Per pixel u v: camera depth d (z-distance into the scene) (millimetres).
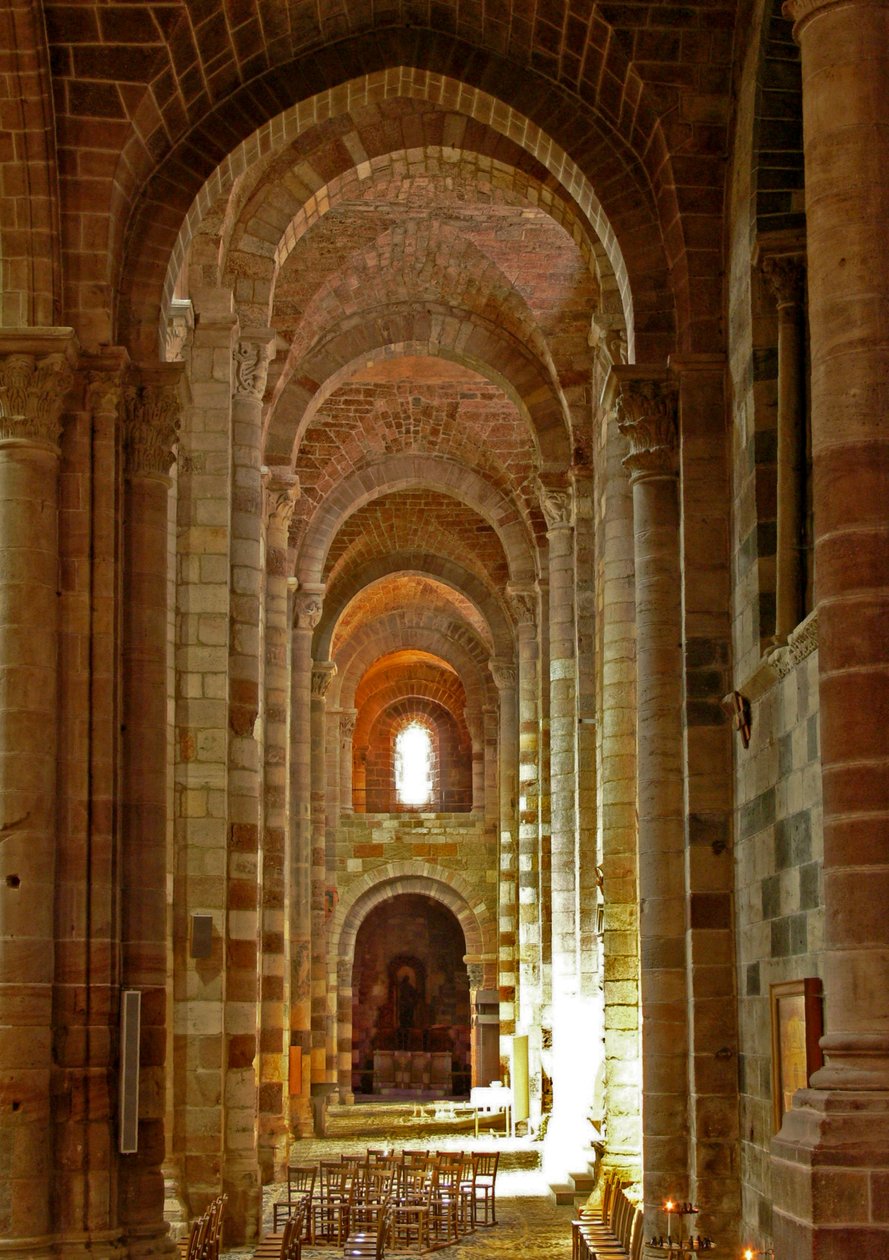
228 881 21641
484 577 43875
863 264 11273
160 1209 15727
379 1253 19797
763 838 15180
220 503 21562
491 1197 24094
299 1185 26828
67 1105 15266
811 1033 12734
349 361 29750
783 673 14375
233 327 21844
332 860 49938
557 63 17906
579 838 27641
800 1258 10203
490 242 27828
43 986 15219
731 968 16453
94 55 16500
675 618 17484
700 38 16984
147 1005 15984
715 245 17297
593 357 27969
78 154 16453
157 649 16594
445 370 34969
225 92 17750
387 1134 38469
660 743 17375
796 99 15875
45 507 15812
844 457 11102
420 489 41438
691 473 17141
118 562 16359
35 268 16219
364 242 27391
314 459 36406
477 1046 49656
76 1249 14875
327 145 22281
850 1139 10141
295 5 17172
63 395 16047
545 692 35594
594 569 27703
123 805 16266
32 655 15562
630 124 17719
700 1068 16281
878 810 10672
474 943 49938
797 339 15367
